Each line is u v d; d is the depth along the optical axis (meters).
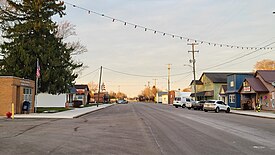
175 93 99.31
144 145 12.24
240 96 52.88
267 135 15.68
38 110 39.56
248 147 11.82
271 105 43.66
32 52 37.88
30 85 34.34
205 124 22.14
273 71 48.00
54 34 40.56
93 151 10.87
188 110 48.69
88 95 95.75
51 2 40.16
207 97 73.50
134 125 21.06
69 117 28.38
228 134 16.05
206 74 73.00
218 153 10.53
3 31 39.12
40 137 14.51
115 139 13.95
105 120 25.78
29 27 37.75
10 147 11.66
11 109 29.42
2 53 38.41
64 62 41.16
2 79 29.48
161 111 43.66
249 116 34.19
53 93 39.91
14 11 39.50
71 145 12.19
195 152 10.71
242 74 53.72
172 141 13.39
